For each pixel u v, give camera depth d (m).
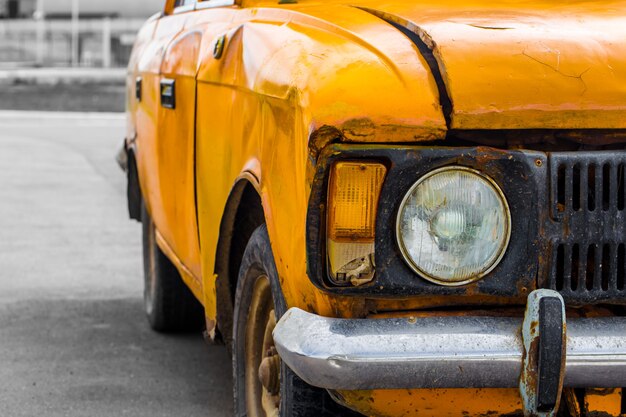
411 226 2.76
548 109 2.82
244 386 3.68
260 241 3.36
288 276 2.99
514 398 2.88
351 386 2.67
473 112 2.79
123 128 22.83
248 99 3.42
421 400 2.86
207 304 4.08
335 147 2.74
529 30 3.05
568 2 3.69
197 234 4.25
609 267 2.83
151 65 5.36
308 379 2.70
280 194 3.04
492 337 2.72
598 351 2.73
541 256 2.81
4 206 11.30
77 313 6.68
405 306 2.85
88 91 42.53
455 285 2.79
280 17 3.61
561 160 2.79
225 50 3.85
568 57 2.93
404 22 3.16
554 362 2.70
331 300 2.82
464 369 2.69
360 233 2.76
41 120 25.27
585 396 2.93
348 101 2.77
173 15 5.58
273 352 3.41
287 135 2.99
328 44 3.05
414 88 2.82
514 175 2.78
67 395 5.01
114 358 5.66
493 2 3.64
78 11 88.56
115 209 11.24
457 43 2.93
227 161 3.68
